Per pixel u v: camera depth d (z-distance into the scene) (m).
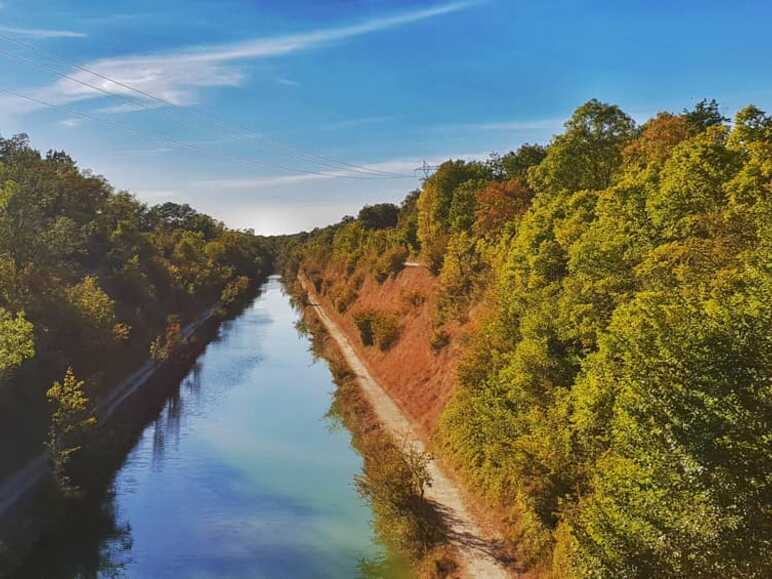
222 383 49.84
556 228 25.53
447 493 23.64
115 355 45.38
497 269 32.62
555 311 20.84
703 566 9.18
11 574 20.20
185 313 76.50
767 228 14.37
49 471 26.58
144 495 27.50
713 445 9.05
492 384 23.14
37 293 38.97
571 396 17.69
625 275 19.34
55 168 83.56
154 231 124.62
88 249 64.88
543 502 16.88
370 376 45.56
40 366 32.41
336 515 25.22
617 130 32.22
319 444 34.47
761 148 18.55
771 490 8.76
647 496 10.17
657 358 10.48
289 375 52.84
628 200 21.72
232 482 28.94
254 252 165.25
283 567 20.98
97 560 21.77
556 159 32.38
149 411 40.97
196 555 22.03
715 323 10.01
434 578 18.38
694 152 19.70
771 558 8.69
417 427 32.44
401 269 60.44
